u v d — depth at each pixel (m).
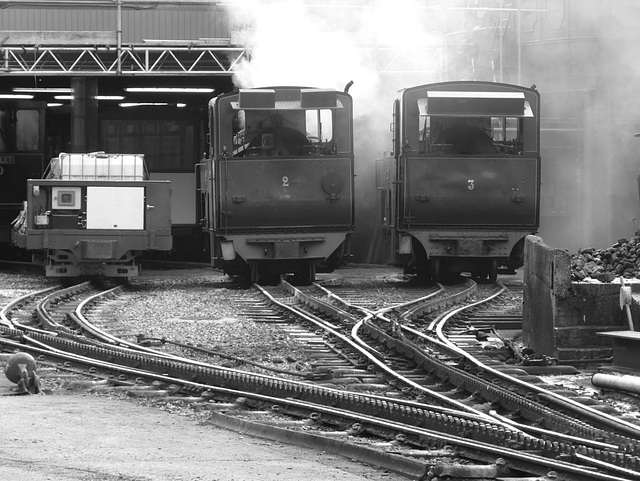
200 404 25.03
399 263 64.56
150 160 83.56
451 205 62.38
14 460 18.06
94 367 30.33
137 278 72.12
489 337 40.78
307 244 62.50
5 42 74.75
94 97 77.50
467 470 17.45
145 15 85.62
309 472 17.80
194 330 41.78
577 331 34.50
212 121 62.12
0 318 43.25
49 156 88.81
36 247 60.41
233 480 16.97
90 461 18.16
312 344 37.75
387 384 29.23
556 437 20.50
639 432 21.67
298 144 63.44
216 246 62.59
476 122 63.50
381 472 18.17
